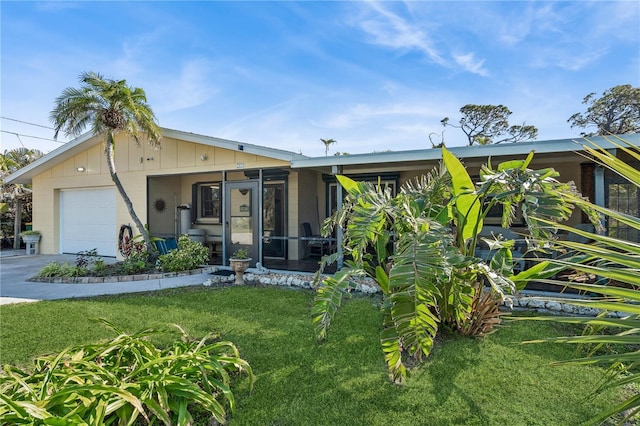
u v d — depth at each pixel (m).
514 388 2.65
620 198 6.78
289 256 9.31
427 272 2.40
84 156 10.54
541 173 3.28
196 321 4.26
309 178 9.96
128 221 9.77
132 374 2.40
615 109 19.91
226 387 2.40
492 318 3.73
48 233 11.41
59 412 2.00
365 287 5.75
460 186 3.40
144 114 7.84
